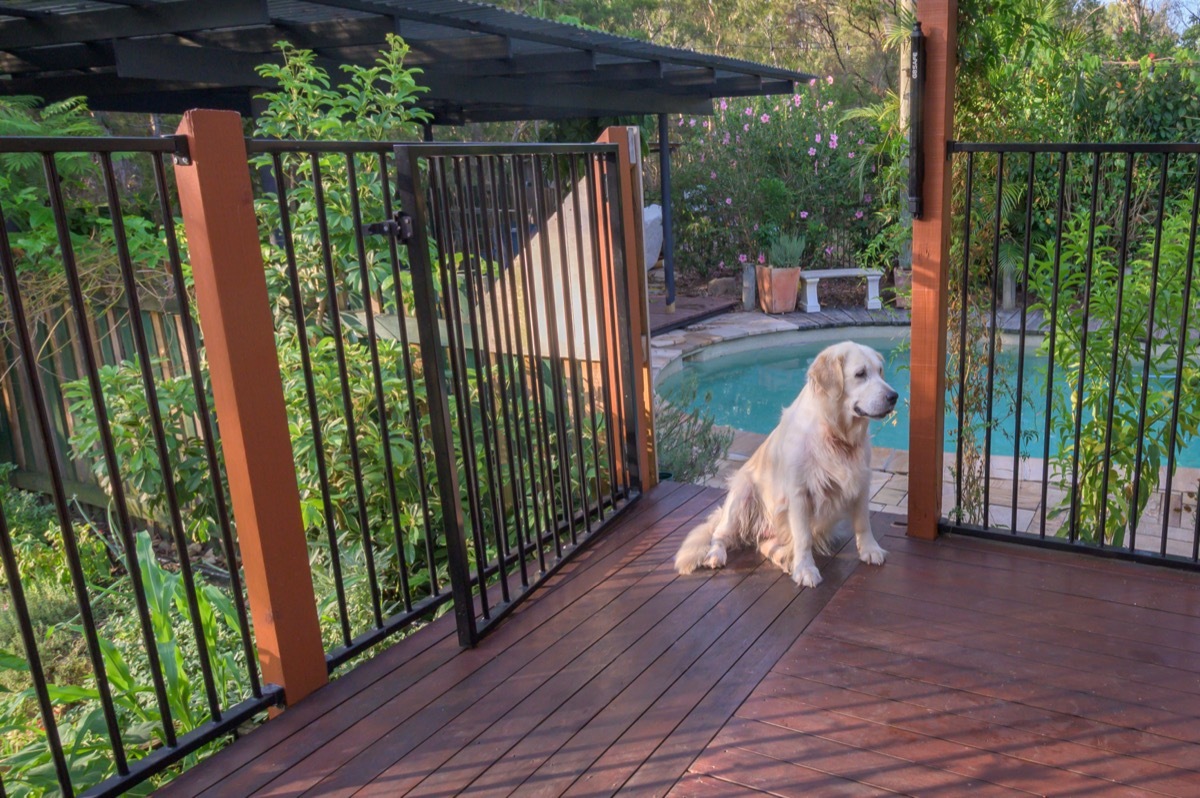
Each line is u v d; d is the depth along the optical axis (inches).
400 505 155.0
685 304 462.6
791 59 741.9
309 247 160.7
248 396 85.8
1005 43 126.6
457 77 273.4
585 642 104.9
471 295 103.7
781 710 89.4
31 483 244.2
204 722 97.7
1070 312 142.4
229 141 81.7
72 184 232.7
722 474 221.5
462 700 93.8
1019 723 85.6
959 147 115.4
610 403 141.5
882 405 109.4
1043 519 124.9
